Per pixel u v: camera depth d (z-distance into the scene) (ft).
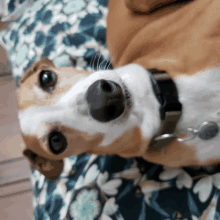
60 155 0.90
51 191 1.51
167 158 1.01
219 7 0.89
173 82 0.91
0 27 2.32
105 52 1.69
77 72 0.99
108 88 0.79
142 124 0.88
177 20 1.01
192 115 0.91
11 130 2.16
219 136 0.93
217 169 1.11
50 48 1.85
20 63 1.99
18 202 1.87
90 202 1.33
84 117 0.82
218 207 1.05
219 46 0.87
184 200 1.13
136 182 1.27
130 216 1.21
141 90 0.87
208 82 0.88
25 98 0.92
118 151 0.95
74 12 1.84
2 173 1.99
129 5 1.12
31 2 2.20
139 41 1.08
